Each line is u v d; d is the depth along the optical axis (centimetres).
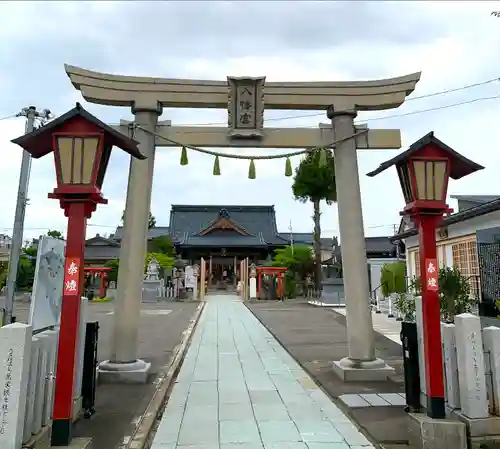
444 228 1482
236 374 795
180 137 770
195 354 995
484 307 1141
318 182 2756
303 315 1900
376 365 728
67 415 402
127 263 734
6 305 1275
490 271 1178
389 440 462
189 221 4969
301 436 482
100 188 470
